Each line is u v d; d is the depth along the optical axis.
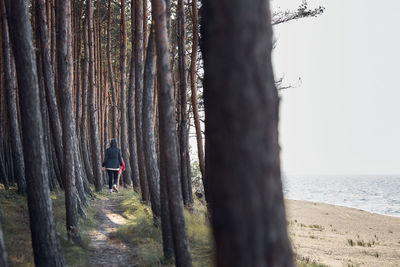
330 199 62.78
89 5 18.98
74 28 19.50
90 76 19.08
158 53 5.98
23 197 11.80
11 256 6.48
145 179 12.88
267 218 1.87
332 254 13.17
